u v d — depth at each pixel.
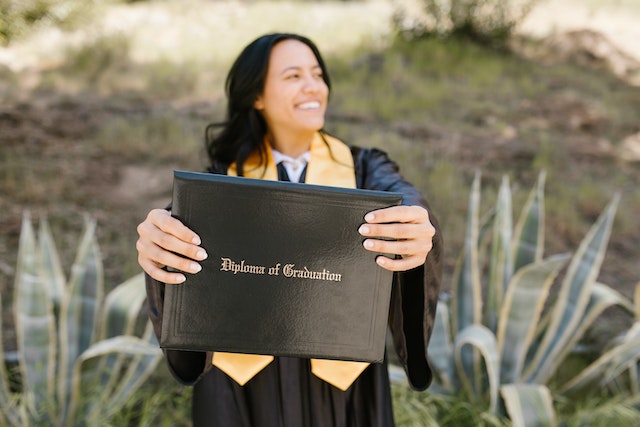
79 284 2.94
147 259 1.57
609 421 2.94
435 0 9.25
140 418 2.96
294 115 1.97
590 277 3.03
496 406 2.75
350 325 1.58
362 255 1.56
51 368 2.79
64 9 8.25
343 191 1.54
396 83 7.65
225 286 1.55
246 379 1.83
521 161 6.14
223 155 2.09
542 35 9.97
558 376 3.43
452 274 4.48
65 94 6.48
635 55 9.39
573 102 7.59
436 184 5.38
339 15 10.10
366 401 1.93
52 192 4.92
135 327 3.71
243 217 1.53
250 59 1.98
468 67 8.40
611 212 3.02
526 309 2.98
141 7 9.81
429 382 1.81
